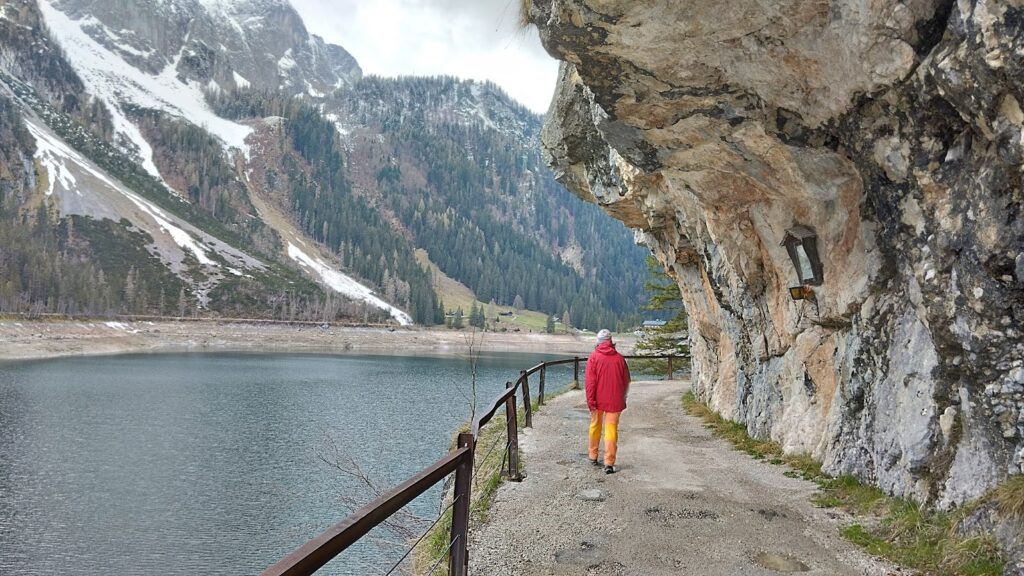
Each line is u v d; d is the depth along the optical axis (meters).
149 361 71.69
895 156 4.81
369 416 33.66
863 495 5.92
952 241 4.36
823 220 6.81
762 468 7.77
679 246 12.23
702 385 14.14
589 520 5.76
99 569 16.11
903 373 5.52
